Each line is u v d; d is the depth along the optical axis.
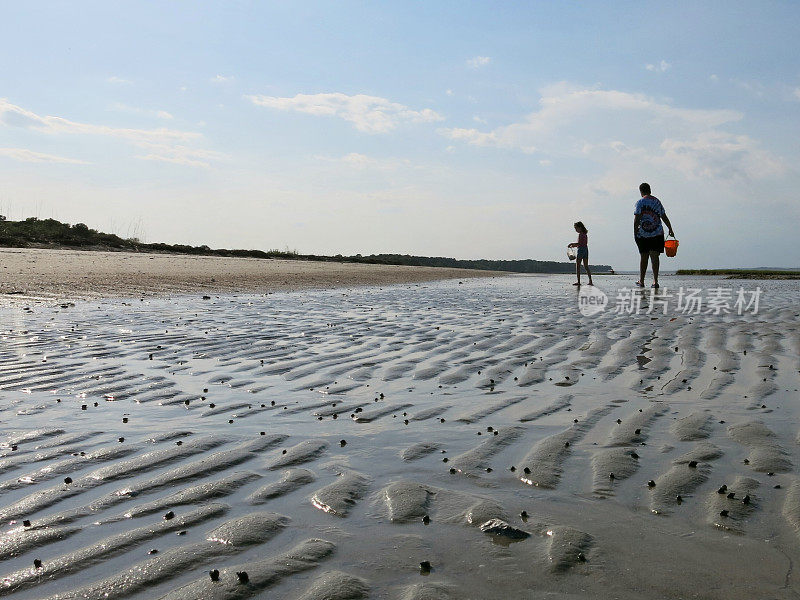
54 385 5.07
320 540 2.51
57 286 13.45
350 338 7.70
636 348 7.00
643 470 3.29
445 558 2.38
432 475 3.23
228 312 10.20
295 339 7.54
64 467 3.29
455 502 2.89
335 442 3.75
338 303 12.37
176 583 2.20
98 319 8.88
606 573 2.27
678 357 6.46
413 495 2.94
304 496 2.96
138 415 4.27
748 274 29.91
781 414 4.30
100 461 3.38
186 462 3.38
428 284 21.25
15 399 4.64
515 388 5.18
